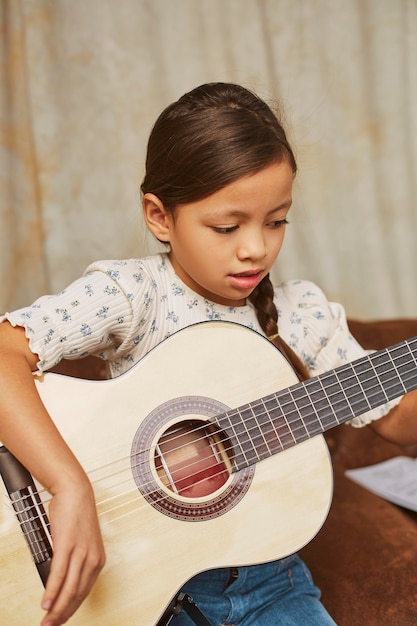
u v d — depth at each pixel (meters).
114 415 1.18
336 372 1.28
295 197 2.53
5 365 1.10
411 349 1.31
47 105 2.29
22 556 1.06
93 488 1.13
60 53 2.31
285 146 1.19
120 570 1.11
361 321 2.15
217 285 1.22
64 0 2.30
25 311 1.18
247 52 2.44
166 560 1.13
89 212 2.37
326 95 2.50
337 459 2.03
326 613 1.29
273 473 1.23
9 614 1.05
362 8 2.48
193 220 1.18
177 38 2.40
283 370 1.28
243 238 1.17
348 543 1.59
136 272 1.27
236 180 1.13
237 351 1.27
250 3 2.43
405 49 2.50
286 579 1.32
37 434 1.04
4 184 2.28
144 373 1.21
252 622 1.25
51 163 2.32
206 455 1.25
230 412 1.22
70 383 1.18
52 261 2.34
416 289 2.62
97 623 1.08
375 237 2.58
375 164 2.56
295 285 1.47
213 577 1.27
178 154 1.17
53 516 1.00
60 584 0.96
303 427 1.25
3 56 2.26
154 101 2.40
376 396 1.29
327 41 2.49
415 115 2.53
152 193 1.25
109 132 2.37
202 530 1.16
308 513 1.22
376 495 1.81
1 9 2.25
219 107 1.19
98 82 2.35
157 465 1.22
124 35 2.36
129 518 1.14
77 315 1.20
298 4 2.45
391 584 1.44
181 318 1.31
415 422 1.39
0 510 1.08
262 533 1.19
